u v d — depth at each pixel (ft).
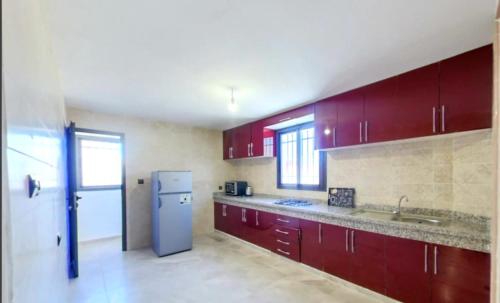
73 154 9.76
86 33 5.35
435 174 7.91
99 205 15.34
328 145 10.10
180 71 7.47
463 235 6.08
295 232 10.70
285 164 14.25
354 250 8.47
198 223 16.35
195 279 9.57
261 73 7.66
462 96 6.45
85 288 8.89
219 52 6.33
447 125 6.72
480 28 5.29
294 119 12.07
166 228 12.46
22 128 1.73
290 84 8.64
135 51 6.21
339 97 9.66
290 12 4.74
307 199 12.62
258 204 12.72
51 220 3.53
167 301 8.03
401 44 5.98
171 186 12.72
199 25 5.15
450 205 7.58
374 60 6.82
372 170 9.69
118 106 11.51
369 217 8.28
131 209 13.65
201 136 16.70
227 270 10.41
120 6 4.50
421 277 6.82
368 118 8.64
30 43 2.26
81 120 12.23
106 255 12.42
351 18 4.94
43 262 2.72
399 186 8.82
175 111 12.46
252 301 7.98
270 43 5.90
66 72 7.37
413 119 7.43
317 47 6.11
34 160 2.21
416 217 8.08
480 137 6.93
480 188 6.94
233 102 10.24
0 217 1.11
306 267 10.23
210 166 17.04
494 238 4.18
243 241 14.14
